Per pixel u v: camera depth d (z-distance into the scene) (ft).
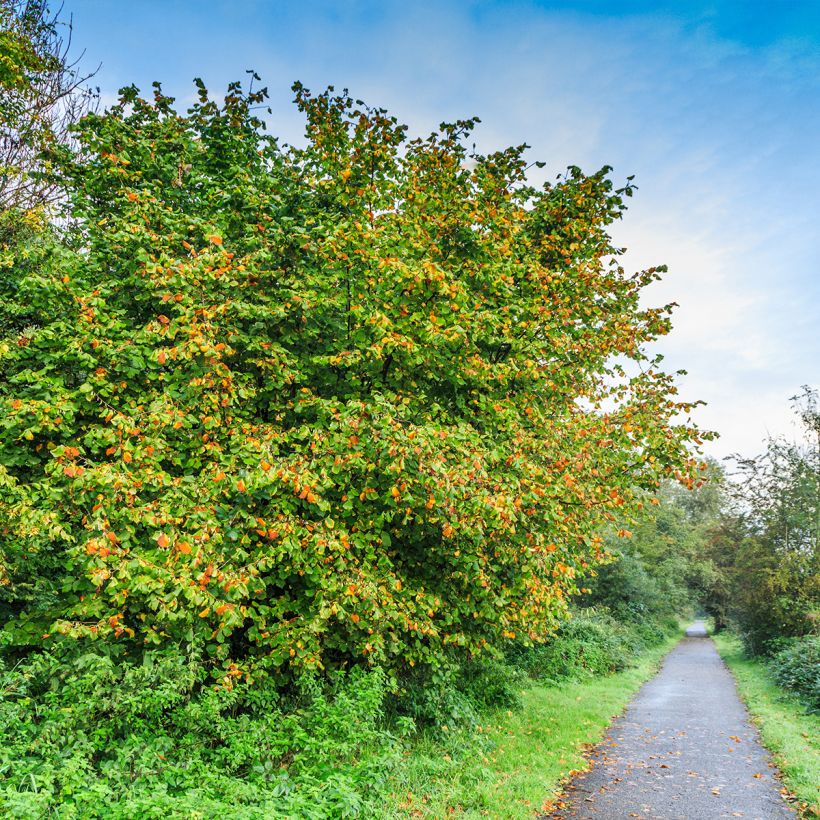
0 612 23.13
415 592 25.48
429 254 27.81
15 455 21.93
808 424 71.26
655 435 30.91
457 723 29.81
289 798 15.61
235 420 23.70
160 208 25.18
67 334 22.22
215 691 19.83
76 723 16.88
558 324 31.55
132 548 20.94
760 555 74.43
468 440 24.34
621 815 21.77
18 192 39.47
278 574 23.16
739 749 31.83
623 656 67.82
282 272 24.62
